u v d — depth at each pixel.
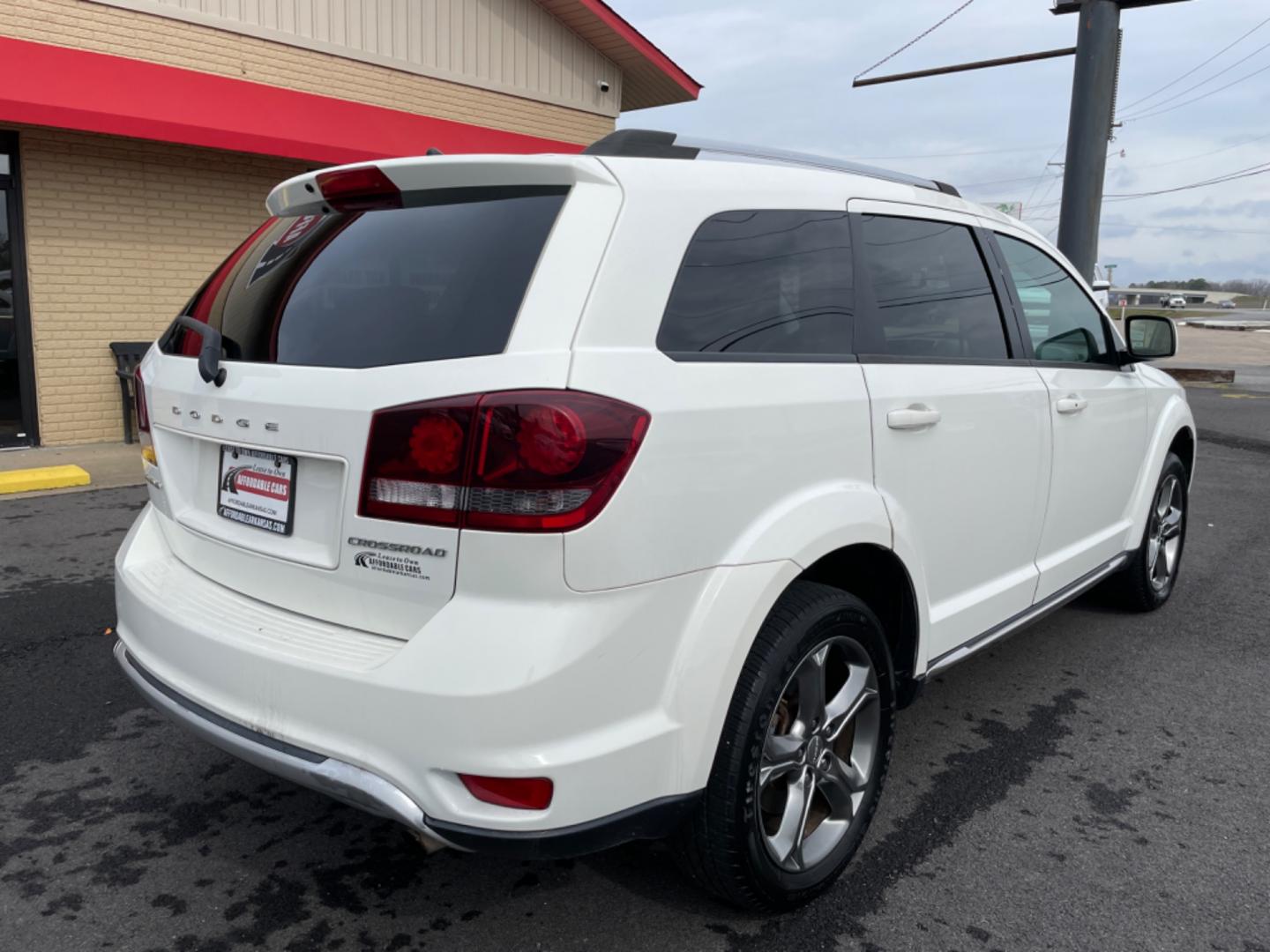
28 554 5.55
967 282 3.14
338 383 2.03
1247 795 3.04
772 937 2.34
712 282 2.23
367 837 2.78
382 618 2.01
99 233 9.08
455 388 1.87
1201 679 3.97
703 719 2.06
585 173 2.08
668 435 1.98
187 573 2.50
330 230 2.42
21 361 8.88
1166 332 3.91
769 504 2.21
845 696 2.49
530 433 1.81
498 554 1.83
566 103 12.45
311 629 2.10
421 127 10.63
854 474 2.46
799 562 2.22
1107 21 12.25
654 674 1.99
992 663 4.13
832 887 2.54
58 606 4.65
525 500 1.82
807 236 2.53
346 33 10.23
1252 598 5.06
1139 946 2.32
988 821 2.88
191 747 3.32
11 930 2.34
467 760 1.82
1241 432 11.80
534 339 1.91
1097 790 3.07
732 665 2.09
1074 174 12.69
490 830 1.85
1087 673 4.02
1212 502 7.51
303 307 2.27
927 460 2.72
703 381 2.09
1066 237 12.91
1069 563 3.67
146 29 8.84
